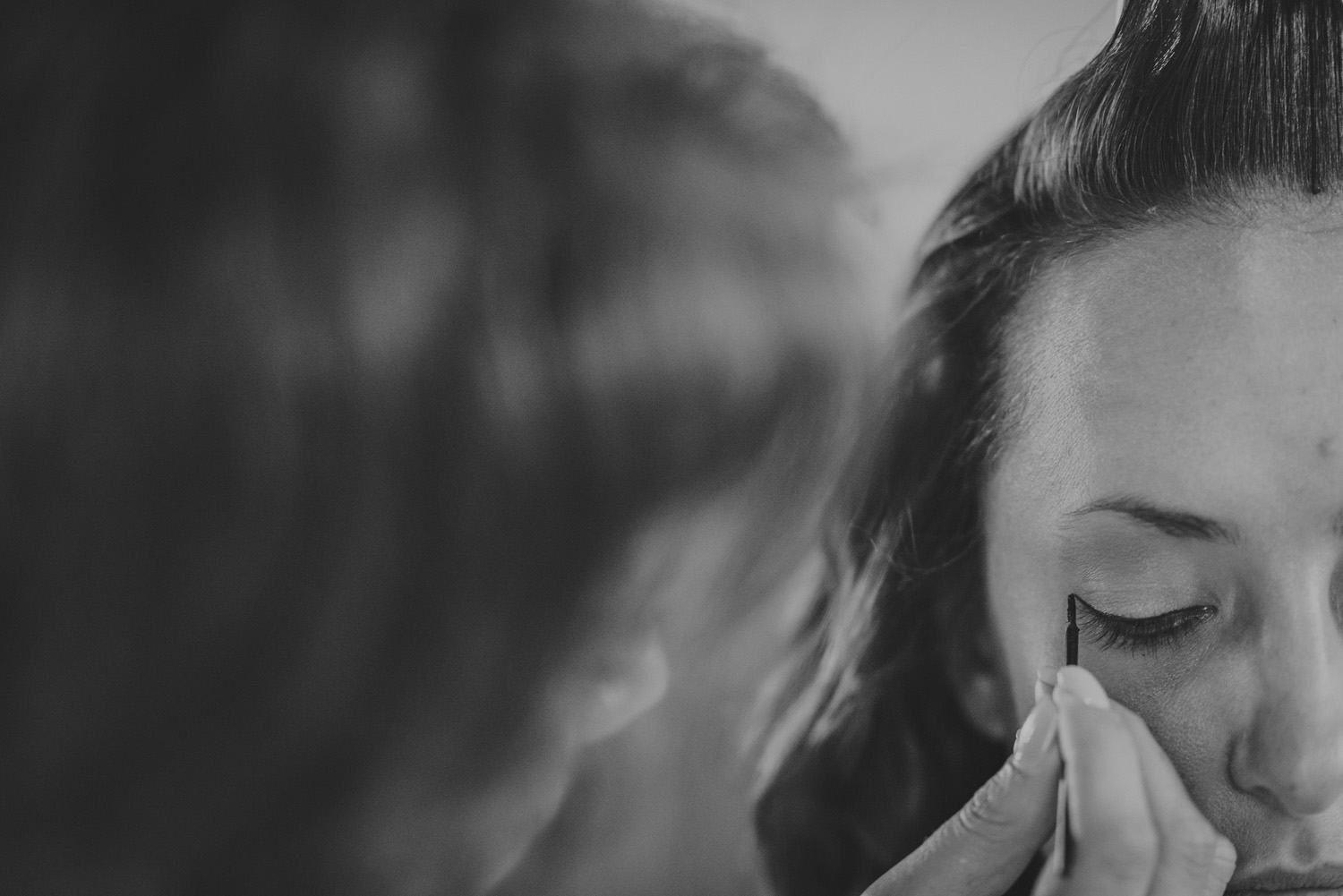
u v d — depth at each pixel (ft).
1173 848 1.58
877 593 1.88
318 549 1.05
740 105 1.25
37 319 1.04
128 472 1.05
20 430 1.05
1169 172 1.71
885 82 1.79
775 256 1.20
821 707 1.91
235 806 1.16
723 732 1.77
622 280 1.10
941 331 1.81
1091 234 1.74
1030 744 1.62
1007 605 1.79
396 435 1.05
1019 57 1.80
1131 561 1.71
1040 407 1.76
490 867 1.30
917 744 1.90
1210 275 1.69
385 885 1.25
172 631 1.07
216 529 1.04
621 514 1.15
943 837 1.65
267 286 1.03
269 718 1.11
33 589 1.08
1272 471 1.66
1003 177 1.80
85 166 1.05
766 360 1.19
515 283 1.08
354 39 1.11
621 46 1.23
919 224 1.81
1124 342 1.71
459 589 1.10
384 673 1.11
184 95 1.07
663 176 1.16
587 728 1.34
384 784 1.17
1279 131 1.68
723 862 1.76
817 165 1.26
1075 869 1.59
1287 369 1.67
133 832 1.17
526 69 1.15
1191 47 1.72
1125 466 1.71
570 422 1.11
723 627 1.32
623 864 1.64
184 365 1.03
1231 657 1.68
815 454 1.26
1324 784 1.66
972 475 1.81
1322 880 1.67
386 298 1.04
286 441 1.03
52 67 1.08
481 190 1.09
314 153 1.05
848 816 1.91
